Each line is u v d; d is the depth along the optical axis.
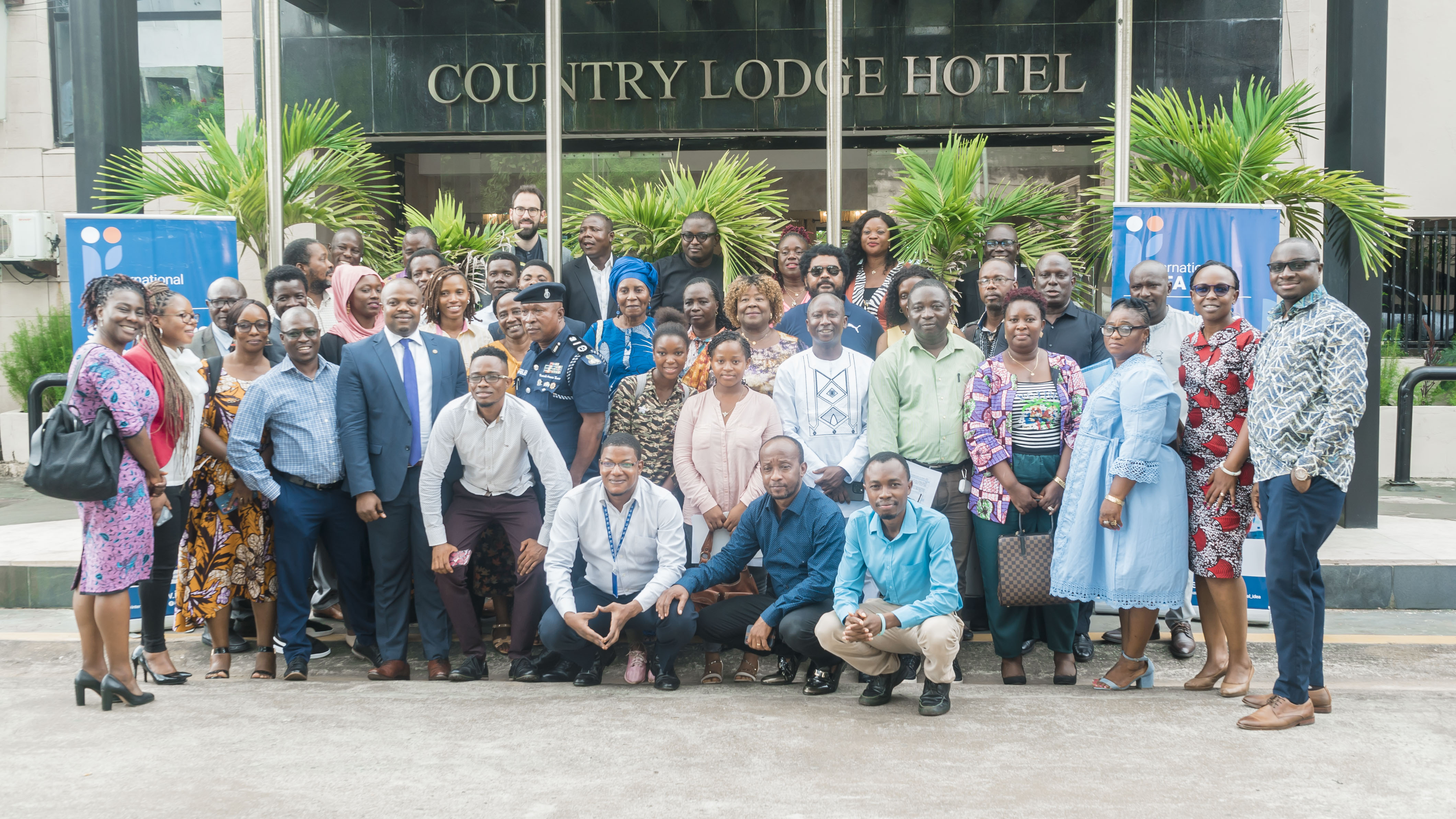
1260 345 3.87
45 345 10.38
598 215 6.22
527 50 9.68
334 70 9.81
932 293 4.50
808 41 9.48
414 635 5.63
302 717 3.74
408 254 6.38
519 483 4.64
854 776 3.13
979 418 4.36
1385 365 9.85
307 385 4.58
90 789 3.06
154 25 11.02
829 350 4.74
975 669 4.88
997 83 9.32
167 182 7.28
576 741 3.46
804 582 4.21
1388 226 7.41
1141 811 2.86
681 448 4.69
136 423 3.85
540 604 4.57
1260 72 9.02
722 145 9.82
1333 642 5.17
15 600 6.08
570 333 4.91
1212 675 4.24
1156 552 4.04
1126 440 4.00
